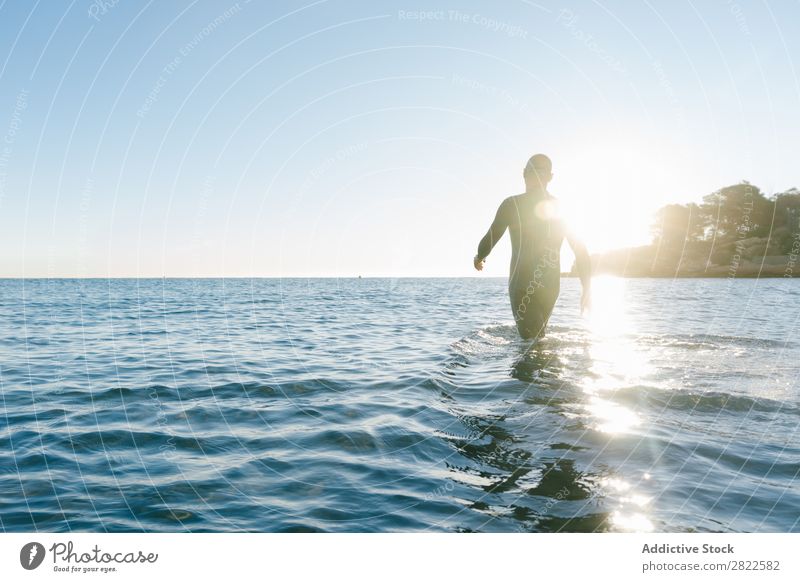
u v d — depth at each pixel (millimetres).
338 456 3547
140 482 3244
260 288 48125
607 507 2721
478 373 5449
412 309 16859
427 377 5520
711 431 3641
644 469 3100
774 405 4117
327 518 2764
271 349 8297
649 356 5777
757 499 2781
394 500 2904
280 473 3316
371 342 8797
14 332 11648
